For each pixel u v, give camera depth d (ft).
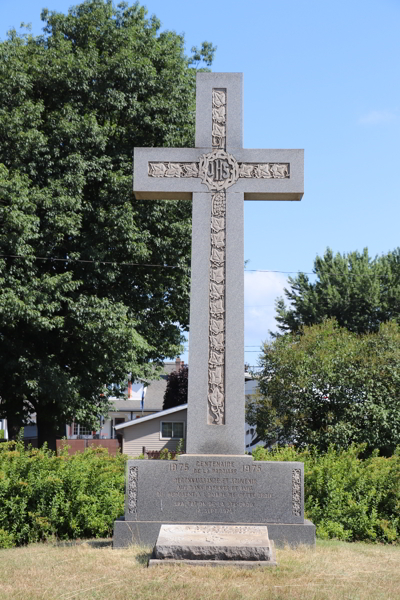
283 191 36.29
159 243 77.71
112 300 77.15
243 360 34.40
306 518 37.27
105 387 85.97
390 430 64.08
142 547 30.66
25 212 71.87
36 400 83.76
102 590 23.58
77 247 76.74
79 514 36.17
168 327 86.12
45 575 25.99
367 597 22.88
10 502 35.12
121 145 80.38
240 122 37.06
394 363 66.54
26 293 70.90
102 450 44.78
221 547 26.71
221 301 35.01
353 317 138.92
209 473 32.30
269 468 32.24
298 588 23.66
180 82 82.58
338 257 149.59
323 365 66.03
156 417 121.60
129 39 82.43
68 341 79.97
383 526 37.29
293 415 66.90
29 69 77.56
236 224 35.88
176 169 36.65
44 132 77.82
